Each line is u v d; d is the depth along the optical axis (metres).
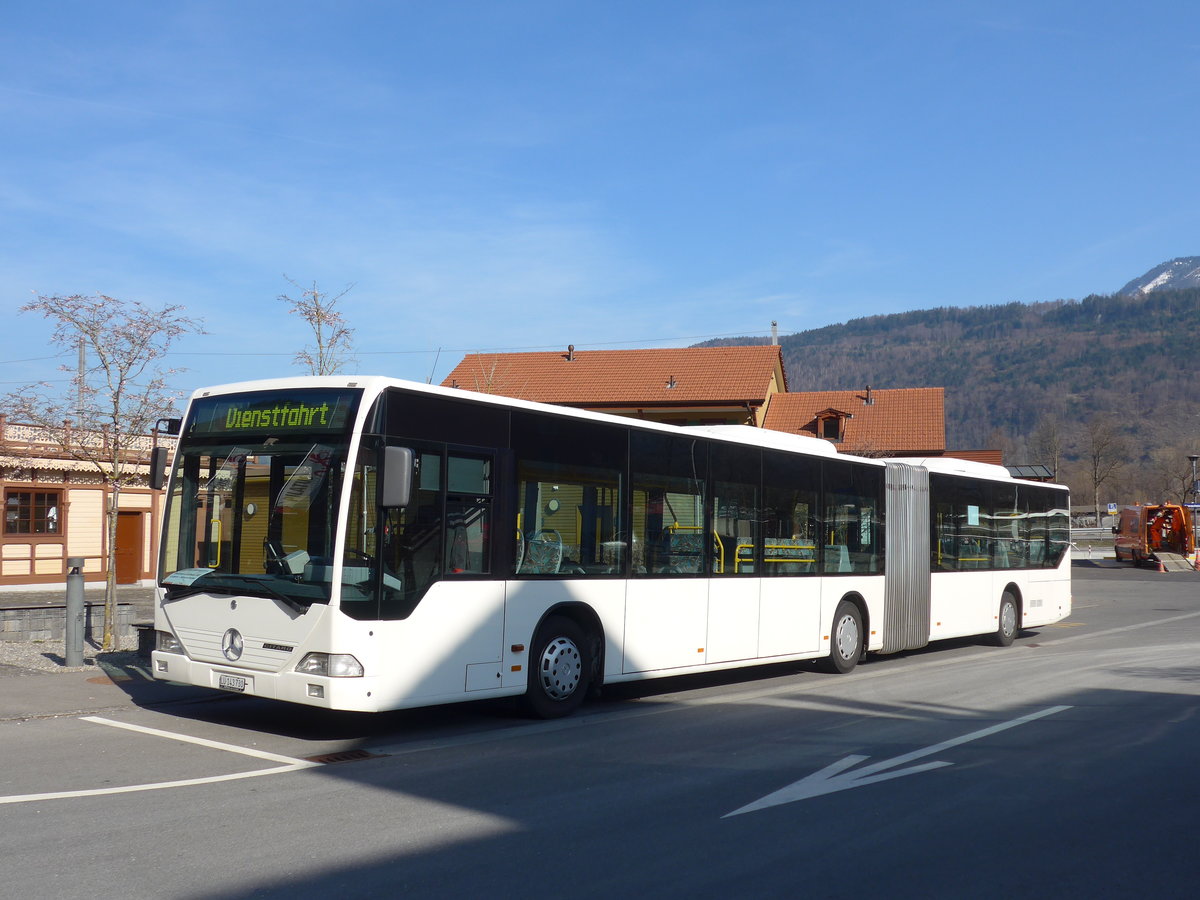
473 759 8.59
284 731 9.80
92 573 30.80
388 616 8.89
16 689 11.42
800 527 14.19
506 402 10.12
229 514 9.58
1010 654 17.92
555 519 10.60
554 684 10.55
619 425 11.43
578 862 5.80
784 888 5.43
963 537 18.11
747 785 7.71
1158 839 6.43
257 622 9.08
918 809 7.08
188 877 5.43
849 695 12.59
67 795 7.15
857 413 54.47
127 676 12.42
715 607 12.56
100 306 14.63
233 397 9.80
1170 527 53.06
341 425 8.98
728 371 53.03
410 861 5.76
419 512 9.24
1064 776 8.12
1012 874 5.73
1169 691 12.90
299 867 5.62
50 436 16.02
